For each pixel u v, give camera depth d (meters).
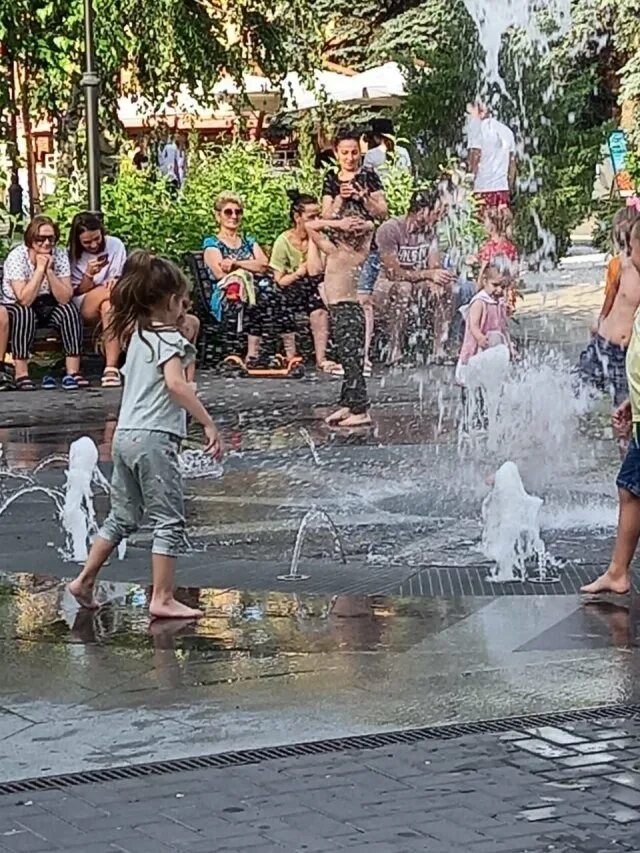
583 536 9.84
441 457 12.87
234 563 9.15
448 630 7.55
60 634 7.56
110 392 17.00
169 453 7.82
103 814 5.23
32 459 13.02
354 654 7.13
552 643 7.31
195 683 6.71
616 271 11.40
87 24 19.23
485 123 19.94
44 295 17.42
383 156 22.67
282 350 18.86
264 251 20.19
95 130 19.22
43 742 5.98
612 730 6.04
